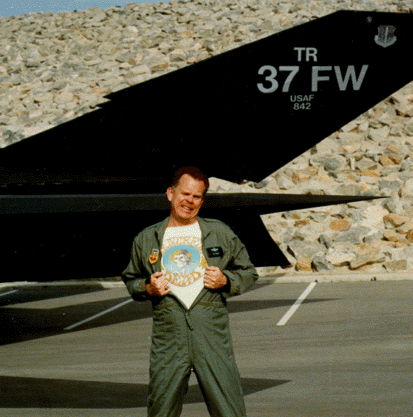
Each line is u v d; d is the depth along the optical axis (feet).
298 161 53.93
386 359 19.29
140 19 86.94
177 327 10.82
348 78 34.35
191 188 11.06
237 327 25.72
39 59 80.79
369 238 42.70
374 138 55.93
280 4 82.58
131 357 21.12
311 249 42.09
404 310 27.71
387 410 14.38
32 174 32.04
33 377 18.74
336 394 15.79
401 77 34.45
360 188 49.26
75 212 26.50
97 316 30.55
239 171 34.99
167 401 10.66
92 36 84.64
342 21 33.96
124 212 27.25
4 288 40.83
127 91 33.09
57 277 29.27
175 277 10.94
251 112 33.96
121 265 29.58
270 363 19.38
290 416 14.15
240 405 10.79
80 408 15.43
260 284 37.32
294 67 33.96
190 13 85.46
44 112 67.82
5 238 27.76
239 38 75.61
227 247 11.11
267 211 31.53
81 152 33.37
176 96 33.35
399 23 33.96
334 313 27.76
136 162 33.58
